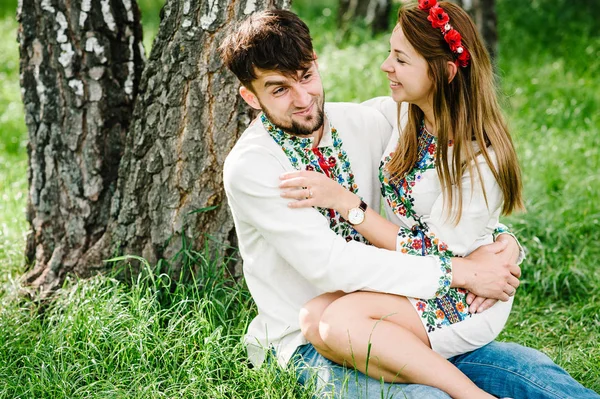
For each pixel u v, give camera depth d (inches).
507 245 112.2
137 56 140.2
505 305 110.4
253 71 100.0
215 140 126.6
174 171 129.1
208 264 129.4
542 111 263.6
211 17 122.0
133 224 133.8
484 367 107.8
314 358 108.0
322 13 433.4
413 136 108.4
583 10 410.9
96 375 115.3
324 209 109.4
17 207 174.6
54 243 142.7
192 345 118.4
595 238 177.0
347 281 103.3
